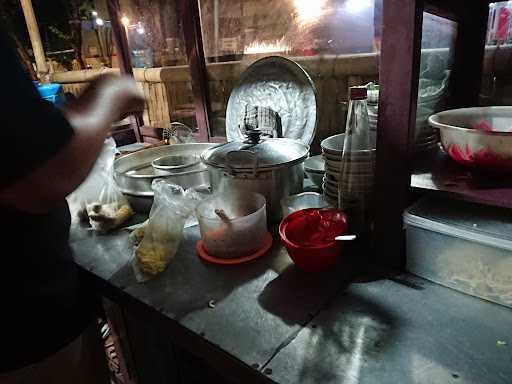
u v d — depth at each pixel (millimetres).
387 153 878
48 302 877
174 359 1286
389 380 649
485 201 776
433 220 851
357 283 935
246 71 1712
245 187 1215
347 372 671
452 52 1135
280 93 1593
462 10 1046
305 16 1657
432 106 1095
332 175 1151
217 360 771
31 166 545
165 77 2273
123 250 1199
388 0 769
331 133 1714
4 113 511
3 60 530
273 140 1362
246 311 858
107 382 1192
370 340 745
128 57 2342
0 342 816
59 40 2824
